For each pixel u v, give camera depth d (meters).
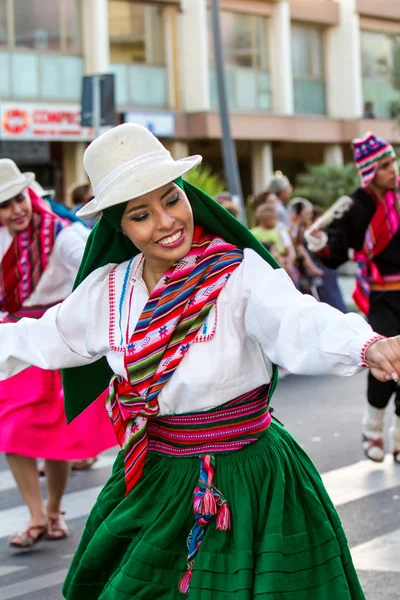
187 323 2.89
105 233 3.15
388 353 2.47
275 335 2.78
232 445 2.93
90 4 24.50
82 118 11.41
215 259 2.95
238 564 2.75
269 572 2.73
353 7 31.80
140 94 26.33
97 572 3.05
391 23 33.47
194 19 26.92
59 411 5.54
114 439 5.67
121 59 25.95
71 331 3.21
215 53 16.81
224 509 2.82
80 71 24.64
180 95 27.16
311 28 31.64
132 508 2.97
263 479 2.91
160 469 2.99
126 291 3.08
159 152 2.94
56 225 5.54
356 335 2.57
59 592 4.91
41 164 25.47
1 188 5.36
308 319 2.68
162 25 26.66
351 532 5.43
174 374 2.91
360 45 32.69
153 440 3.04
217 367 2.87
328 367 2.62
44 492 6.82
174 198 2.88
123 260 3.23
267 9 29.30
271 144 30.47
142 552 2.86
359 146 6.66
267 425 3.04
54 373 5.56
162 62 26.73
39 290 5.55
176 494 2.93
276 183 13.74
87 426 5.55
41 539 5.73
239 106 28.92
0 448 5.51
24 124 23.61
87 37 24.62
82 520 6.07
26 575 5.16
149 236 2.88
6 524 6.11
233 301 2.89
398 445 6.92
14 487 7.07
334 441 7.69
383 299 6.71
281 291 2.81
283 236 11.88
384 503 5.94
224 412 2.93
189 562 2.83
